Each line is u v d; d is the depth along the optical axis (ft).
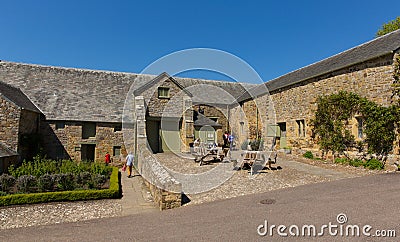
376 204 18.93
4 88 46.65
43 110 52.34
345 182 26.96
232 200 23.09
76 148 52.39
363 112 37.52
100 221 19.84
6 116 42.22
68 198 26.22
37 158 40.63
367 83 38.14
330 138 42.83
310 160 44.78
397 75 34.81
